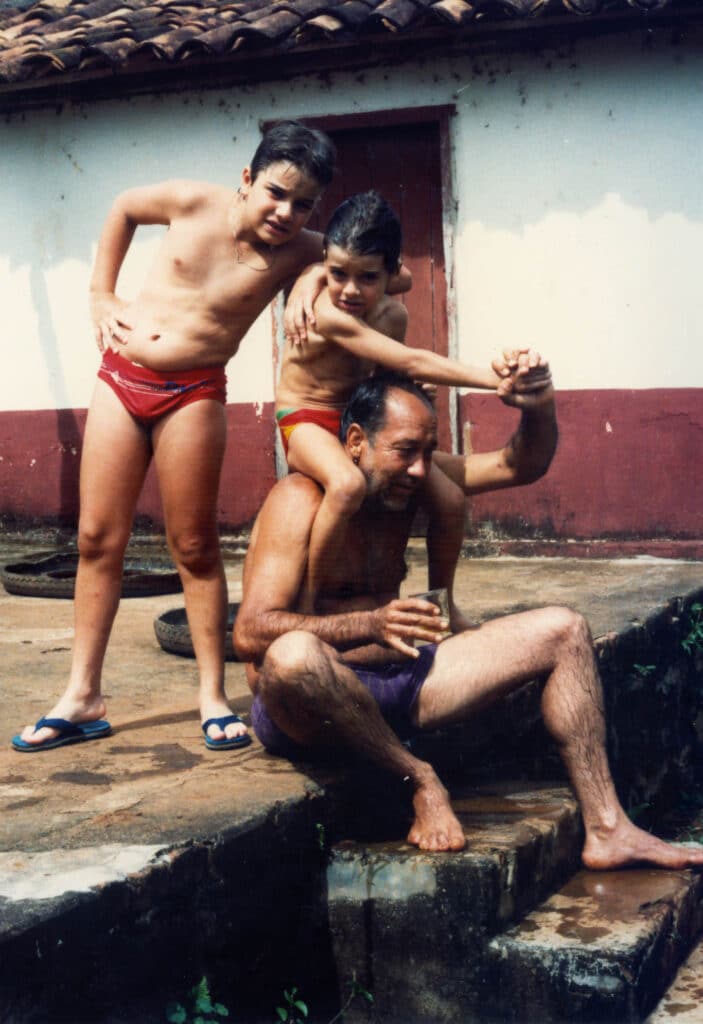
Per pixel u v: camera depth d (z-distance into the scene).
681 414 7.68
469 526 8.11
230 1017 3.08
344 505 3.34
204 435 3.88
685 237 7.62
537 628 3.60
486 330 8.05
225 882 3.05
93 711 4.00
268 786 3.41
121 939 2.74
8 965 2.47
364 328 3.61
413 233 8.30
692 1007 3.32
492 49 7.86
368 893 3.37
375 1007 3.38
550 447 3.69
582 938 3.23
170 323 3.88
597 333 7.82
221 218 3.87
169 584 6.95
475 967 3.26
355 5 7.94
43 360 9.17
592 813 3.69
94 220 8.93
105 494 3.93
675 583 6.43
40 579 6.91
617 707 4.92
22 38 8.98
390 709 3.55
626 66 7.64
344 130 8.32
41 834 3.04
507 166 7.93
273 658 3.26
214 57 8.09
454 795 3.88
